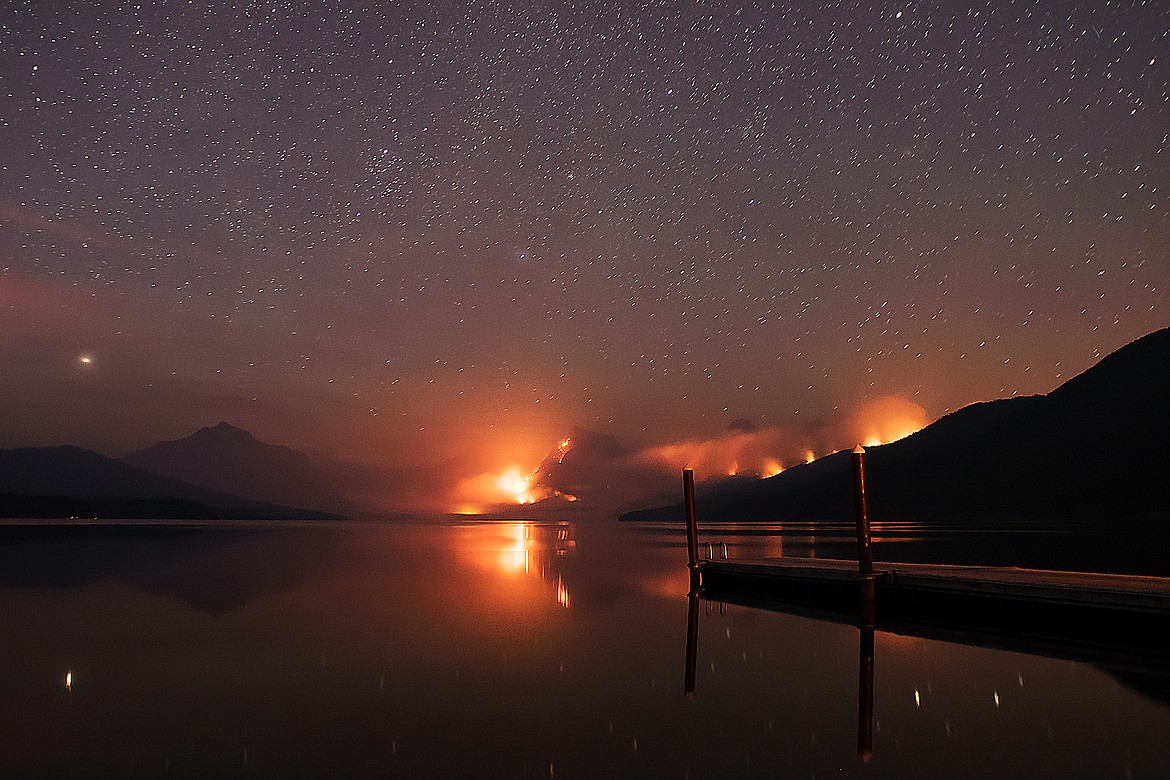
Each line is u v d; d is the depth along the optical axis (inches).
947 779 191.5
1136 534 1780.3
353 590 624.1
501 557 1111.0
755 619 463.5
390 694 280.8
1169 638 352.8
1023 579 435.5
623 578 753.6
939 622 445.7
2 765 205.6
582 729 236.4
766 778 195.0
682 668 325.1
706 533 2372.0
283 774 198.8
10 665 330.3
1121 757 204.1
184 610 496.4
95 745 221.9
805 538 1841.8
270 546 1341.0
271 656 349.1
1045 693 272.8
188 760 209.5
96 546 1256.2
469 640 391.5
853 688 286.0
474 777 197.2
